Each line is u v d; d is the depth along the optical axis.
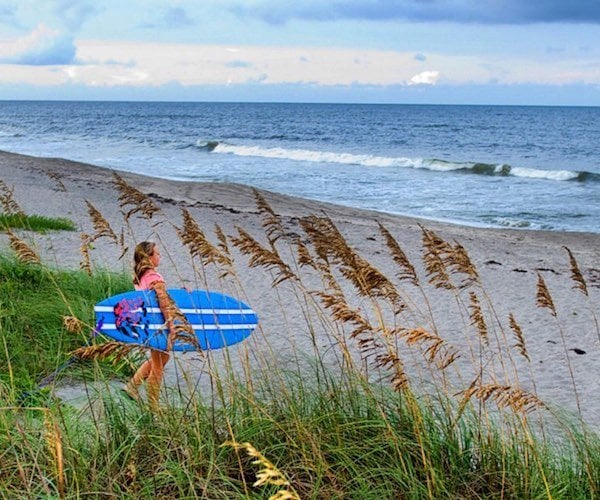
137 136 90.62
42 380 7.14
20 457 4.52
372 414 5.25
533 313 13.31
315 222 6.17
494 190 37.69
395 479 4.61
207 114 194.50
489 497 4.72
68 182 31.11
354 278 5.37
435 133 104.19
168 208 24.58
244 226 21.52
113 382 7.45
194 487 4.38
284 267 5.43
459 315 12.79
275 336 10.55
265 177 42.38
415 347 10.39
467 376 9.34
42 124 127.31
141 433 4.75
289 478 4.54
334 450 4.69
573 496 4.86
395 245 5.83
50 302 9.36
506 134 101.69
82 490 4.23
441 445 5.02
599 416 8.10
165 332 6.27
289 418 5.09
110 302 6.42
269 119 158.88
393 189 37.56
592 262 19.55
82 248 7.32
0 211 19.75
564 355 10.70
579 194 36.25
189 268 14.70
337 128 118.75
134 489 4.27
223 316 6.61
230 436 4.86
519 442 5.21
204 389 7.64
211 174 43.78
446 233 23.58
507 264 18.31
